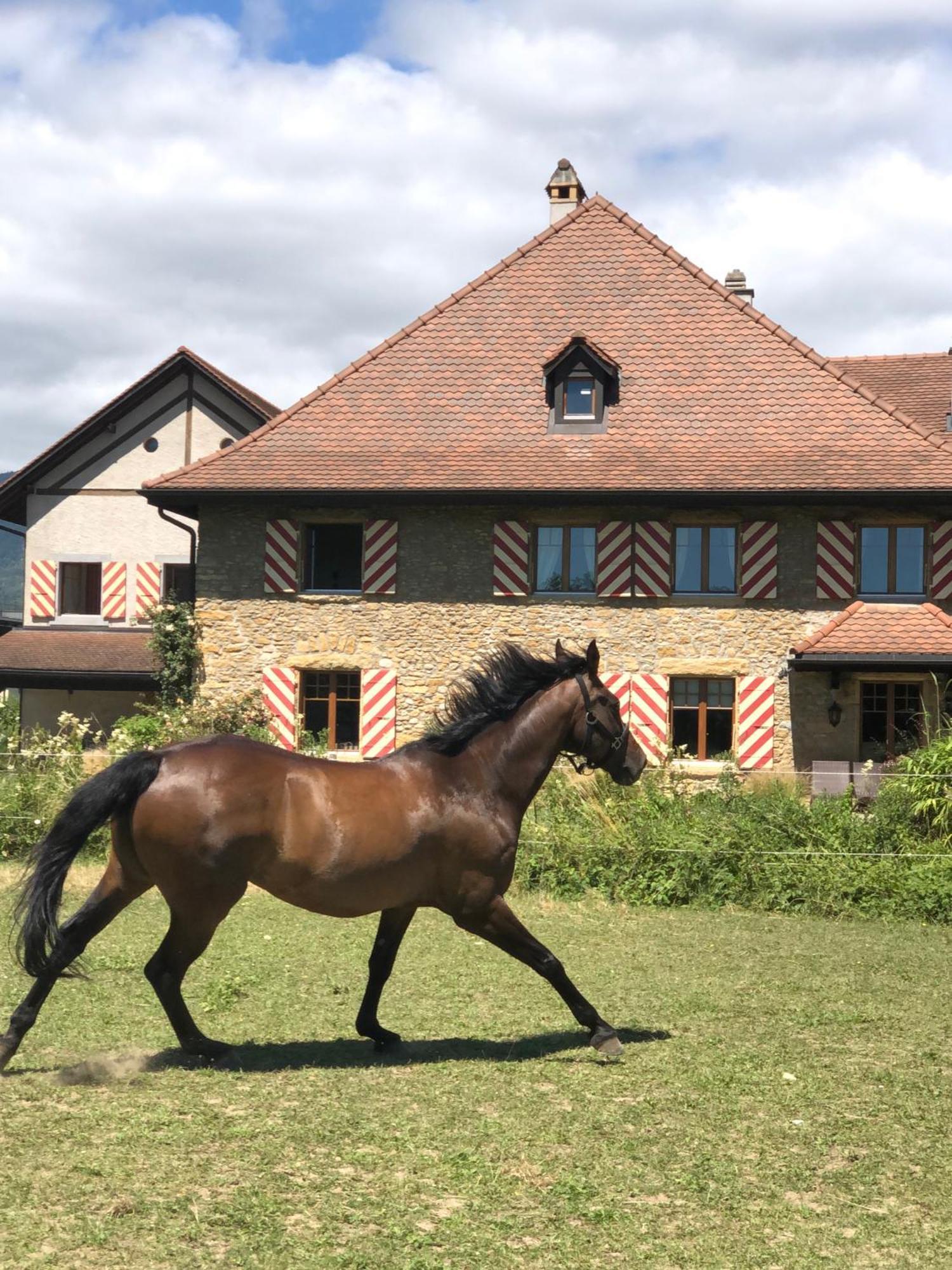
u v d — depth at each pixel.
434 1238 4.79
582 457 23.41
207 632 24.12
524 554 23.39
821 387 23.91
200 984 9.25
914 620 21.98
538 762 7.87
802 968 10.51
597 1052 7.61
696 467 22.91
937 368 28.62
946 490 21.83
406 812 7.31
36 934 6.66
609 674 23.17
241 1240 4.71
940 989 9.79
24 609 30.00
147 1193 5.09
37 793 15.74
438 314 25.77
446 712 7.91
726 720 23.20
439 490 22.89
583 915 13.02
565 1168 5.58
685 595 23.14
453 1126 6.08
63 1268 4.43
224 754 7.00
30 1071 6.87
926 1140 6.11
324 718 24.23
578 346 23.83
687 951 11.18
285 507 23.95
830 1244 4.89
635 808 15.28
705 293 25.34
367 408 24.73
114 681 26.61
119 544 29.72
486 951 10.78
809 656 21.36
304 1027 8.12
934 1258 4.80
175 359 29.34
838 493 22.02
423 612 23.66
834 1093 6.84
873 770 21.22
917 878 13.55
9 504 30.45
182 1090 6.53
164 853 6.80
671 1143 5.96
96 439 29.86
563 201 28.53
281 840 7.00
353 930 11.73
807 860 13.95
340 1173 5.42
